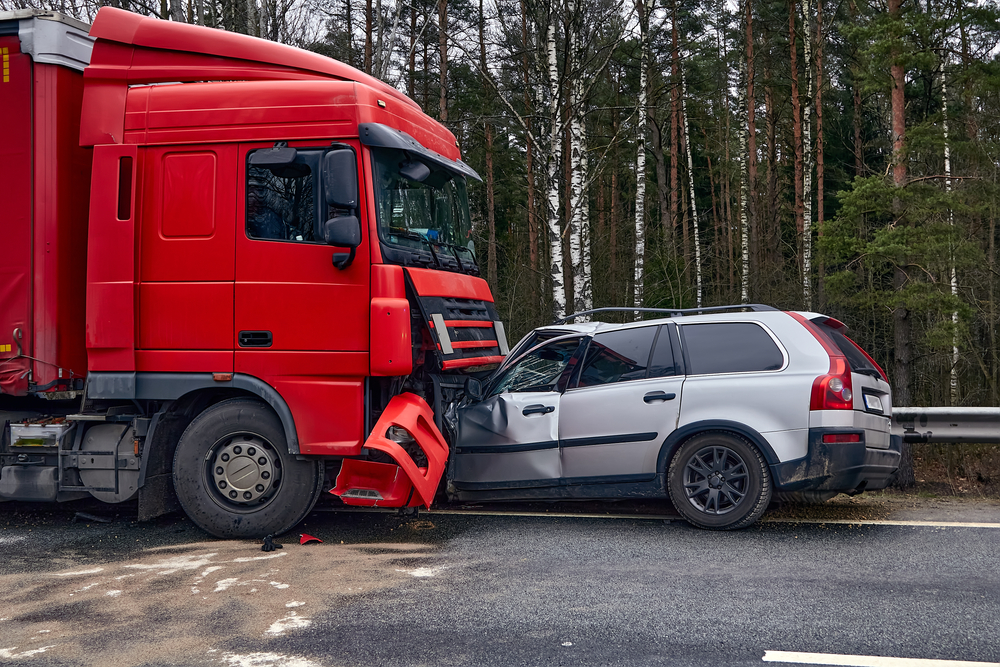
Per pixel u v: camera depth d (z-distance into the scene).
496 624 4.16
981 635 3.92
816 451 5.84
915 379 18.59
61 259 6.20
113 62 6.26
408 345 5.84
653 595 4.59
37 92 6.19
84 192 6.41
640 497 6.38
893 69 15.06
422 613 4.34
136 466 6.26
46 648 3.92
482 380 7.04
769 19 30.09
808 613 4.25
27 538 6.31
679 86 28.22
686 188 38.84
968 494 7.77
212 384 6.02
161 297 6.09
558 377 6.70
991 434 7.52
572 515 6.82
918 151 15.80
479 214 34.00
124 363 6.11
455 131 26.08
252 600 4.61
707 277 32.69
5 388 6.16
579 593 4.65
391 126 6.21
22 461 6.46
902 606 4.34
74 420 6.37
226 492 6.12
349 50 22.27
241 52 6.23
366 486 5.93
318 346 5.89
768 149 31.53
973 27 17.09
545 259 20.41
